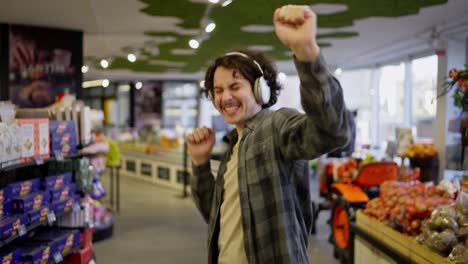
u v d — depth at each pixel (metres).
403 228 2.93
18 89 5.03
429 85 7.41
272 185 1.32
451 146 5.32
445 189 3.12
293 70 10.22
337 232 4.52
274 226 1.30
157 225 6.04
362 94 9.76
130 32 5.69
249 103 1.44
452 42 5.50
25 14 4.56
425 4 4.28
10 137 2.64
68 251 3.50
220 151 7.73
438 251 2.45
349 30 5.61
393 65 8.52
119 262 4.46
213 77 1.56
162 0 4.08
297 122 1.24
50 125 3.27
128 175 11.37
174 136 10.31
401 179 4.77
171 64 9.28
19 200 2.82
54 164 3.80
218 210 1.51
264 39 6.32
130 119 14.30
